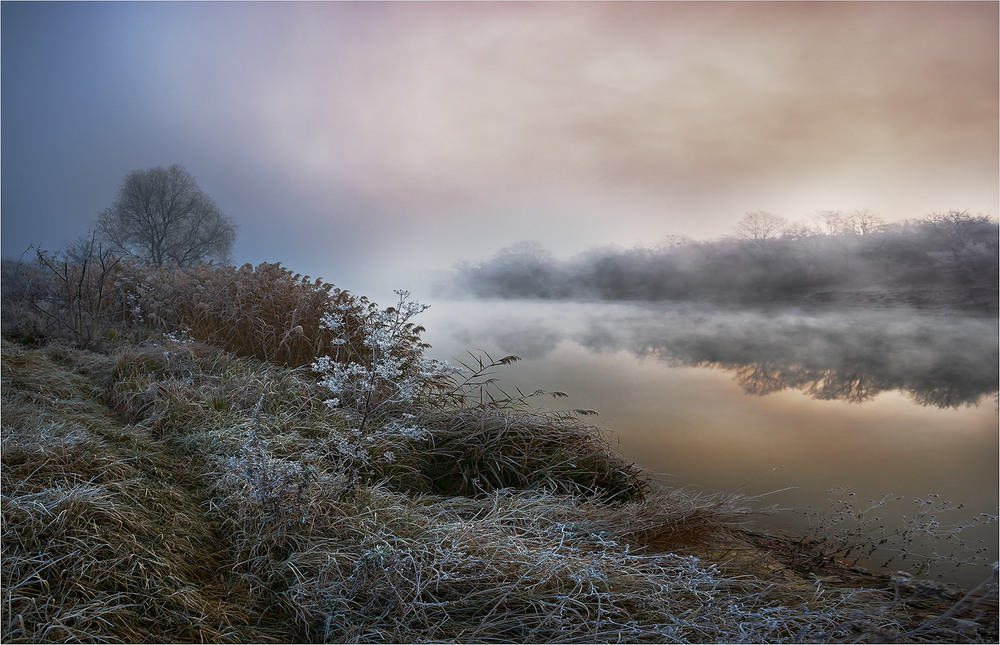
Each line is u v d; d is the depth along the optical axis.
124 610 1.83
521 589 2.29
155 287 6.52
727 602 2.33
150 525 2.30
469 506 3.27
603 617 2.20
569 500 3.40
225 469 2.89
